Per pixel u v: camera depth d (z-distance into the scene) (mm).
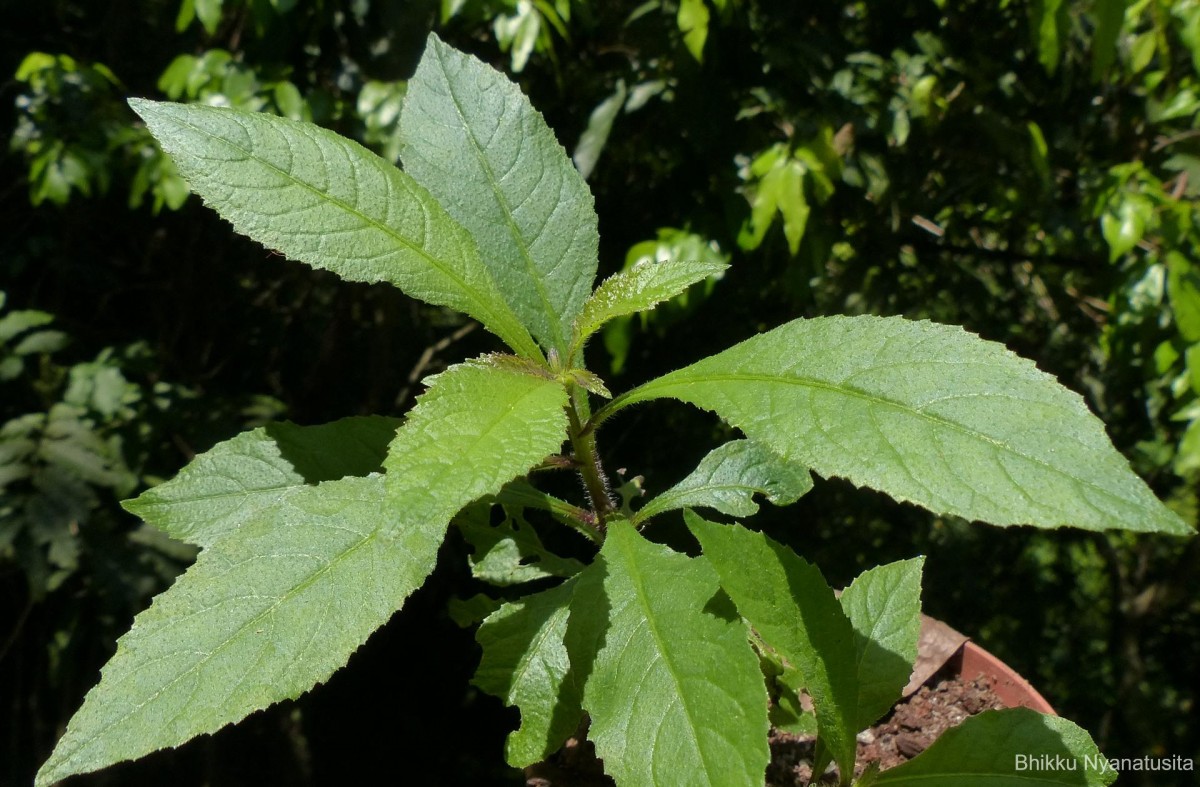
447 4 760
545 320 445
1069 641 1420
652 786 358
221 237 1248
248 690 358
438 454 349
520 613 430
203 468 437
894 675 432
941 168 990
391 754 1349
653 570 394
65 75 927
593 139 837
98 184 1027
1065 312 1141
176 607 367
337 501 387
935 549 1286
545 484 1180
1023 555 1397
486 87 457
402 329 1294
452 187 449
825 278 1056
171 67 845
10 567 1015
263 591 370
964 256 1124
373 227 409
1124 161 977
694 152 875
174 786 1190
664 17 835
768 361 383
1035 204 972
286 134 405
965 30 932
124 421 972
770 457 445
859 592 448
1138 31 898
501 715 1397
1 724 1090
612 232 969
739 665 364
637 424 1191
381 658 1378
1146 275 844
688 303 802
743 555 381
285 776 1255
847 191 904
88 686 1070
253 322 1353
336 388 1348
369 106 822
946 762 408
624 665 378
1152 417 1126
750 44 844
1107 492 331
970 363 356
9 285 1186
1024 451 340
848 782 403
